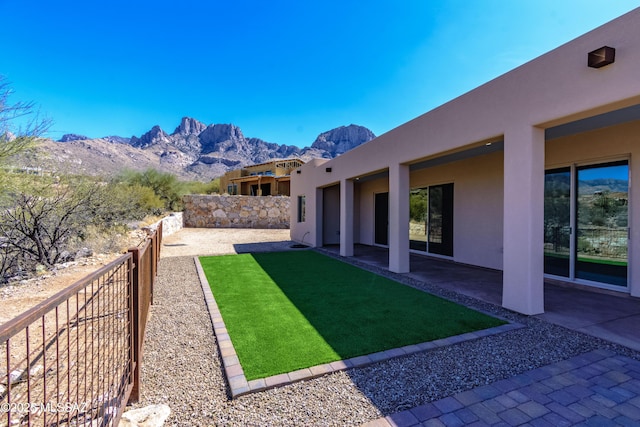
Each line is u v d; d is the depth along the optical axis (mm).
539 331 3852
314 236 12156
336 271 7535
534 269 4348
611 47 3426
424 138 6348
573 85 3787
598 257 5762
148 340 3652
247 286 6078
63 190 7496
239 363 3045
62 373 2879
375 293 5594
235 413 2342
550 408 2396
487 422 2240
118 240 9734
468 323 4121
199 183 34438
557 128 5207
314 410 2371
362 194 13602
